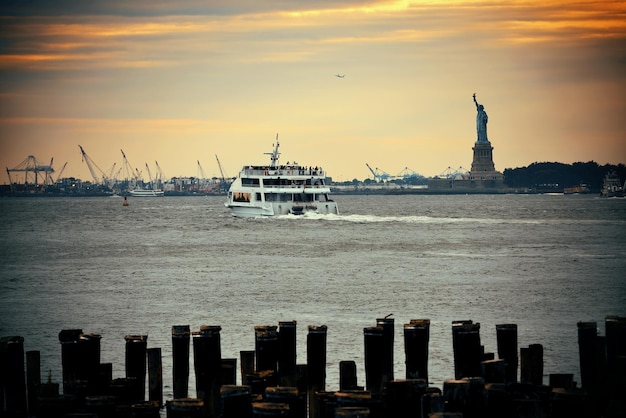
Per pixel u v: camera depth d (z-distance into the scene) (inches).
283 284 4286.4
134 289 4163.4
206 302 3703.3
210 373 1753.2
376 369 1697.8
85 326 3169.3
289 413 1425.9
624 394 1644.9
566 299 3720.5
